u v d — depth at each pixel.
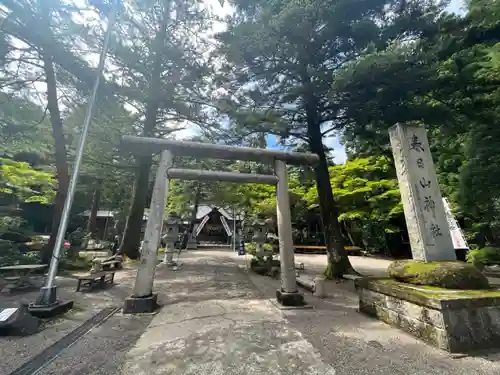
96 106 9.40
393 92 6.39
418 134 5.28
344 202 16.78
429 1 7.27
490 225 10.05
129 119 11.45
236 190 18.17
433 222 4.73
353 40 7.69
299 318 4.52
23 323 3.67
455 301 3.31
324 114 8.73
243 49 7.85
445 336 3.19
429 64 6.16
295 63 8.45
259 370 2.76
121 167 11.89
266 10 7.44
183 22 12.27
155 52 11.03
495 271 9.66
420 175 5.00
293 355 3.10
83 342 3.45
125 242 11.87
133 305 4.72
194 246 23.70
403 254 17.66
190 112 11.06
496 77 6.79
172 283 7.57
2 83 8.38
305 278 8.77
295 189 20.38
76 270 9.20
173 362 2.92
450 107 6.76
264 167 10.81
